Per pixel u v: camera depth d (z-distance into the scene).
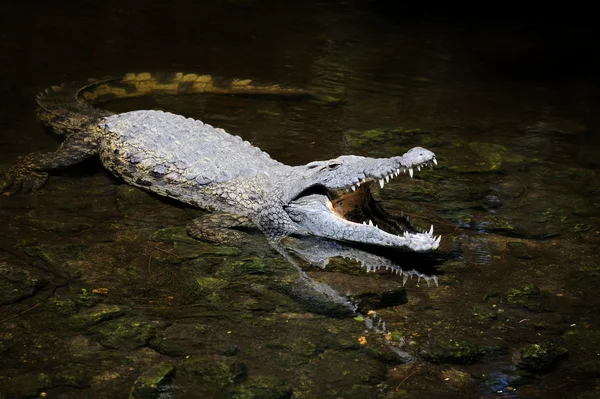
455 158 14.82
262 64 20.48
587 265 10.59
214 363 7.79
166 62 19.94
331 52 22.25
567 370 8.09
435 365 8.08
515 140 16.14
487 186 13.52
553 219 12.18
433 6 29.58
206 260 10.27
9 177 12.31
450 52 23.33
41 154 13.16
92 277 9.57
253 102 17.33
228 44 22.27
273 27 24.70
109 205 11.87
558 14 29.33
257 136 15.10
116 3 25.91
